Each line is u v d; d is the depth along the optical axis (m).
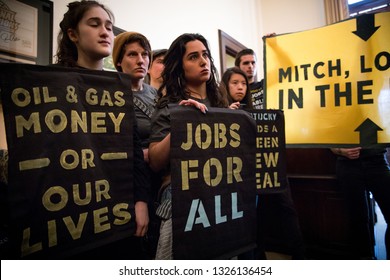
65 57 0.81
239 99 1.39
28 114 0.57
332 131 1.12
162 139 0.80
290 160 1.78
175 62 0.92
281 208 1.51
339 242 1.60
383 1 2.83
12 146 0.55
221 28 2.72
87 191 0.62
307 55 1.19
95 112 0.66
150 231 0.83
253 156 0.82
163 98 0.89
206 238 0.71
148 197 0.79
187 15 2.26
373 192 1.40
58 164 0.59
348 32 1.11
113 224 0.66
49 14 1.23
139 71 1.12
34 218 0.56
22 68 0.58
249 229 0.79
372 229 1.59
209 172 0.73
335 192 1.62
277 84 1.24
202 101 0.92
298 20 3.18
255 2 3.41
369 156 1.38
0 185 0.76
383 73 1.05
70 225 0.60
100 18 0.80
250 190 0.80
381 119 1.04
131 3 1.72
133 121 0.72
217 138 0.75
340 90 1.11
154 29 1.91
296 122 1.19
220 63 2.63
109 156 0.67
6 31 1.06
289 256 1.70
